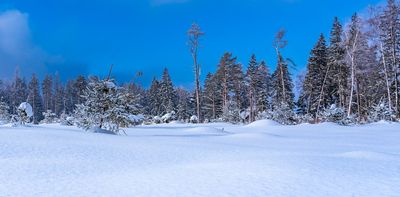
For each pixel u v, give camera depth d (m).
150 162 9.23
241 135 18.08
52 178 7.33
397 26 37.16
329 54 46.78
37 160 9.43
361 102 51.41
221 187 5.96
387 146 13.69
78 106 19.83
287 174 6.61
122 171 8.00
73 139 13.46
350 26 37.31
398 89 41.41
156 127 30.36
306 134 20.56
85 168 8.44
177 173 7.28
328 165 7.41
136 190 6.06
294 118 36.28
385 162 7.96
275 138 17.05
